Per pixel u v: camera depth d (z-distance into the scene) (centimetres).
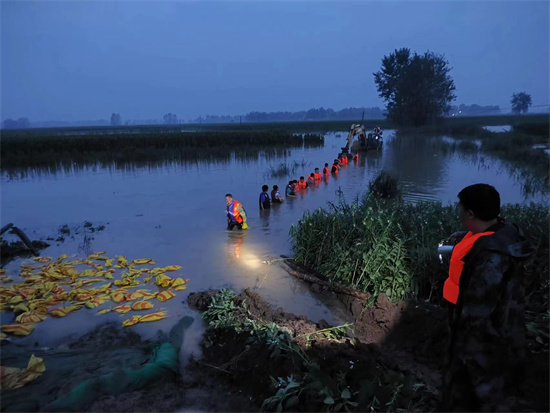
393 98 5856
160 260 776
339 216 765
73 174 1933
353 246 674
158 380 402
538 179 1470
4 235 967
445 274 561
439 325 461
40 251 848
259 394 372
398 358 438
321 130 6053
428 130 4941
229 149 2903
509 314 217
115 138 3172
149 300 606
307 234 754
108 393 382
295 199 1305
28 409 361
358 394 340
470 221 229
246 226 977
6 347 480
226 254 802
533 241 536
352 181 1623
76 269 740
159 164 2267
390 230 641
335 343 447
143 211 1182
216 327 500
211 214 1132
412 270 573
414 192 1343
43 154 2520
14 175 1923
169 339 489
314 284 648
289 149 3142
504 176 1625
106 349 471
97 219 1101
